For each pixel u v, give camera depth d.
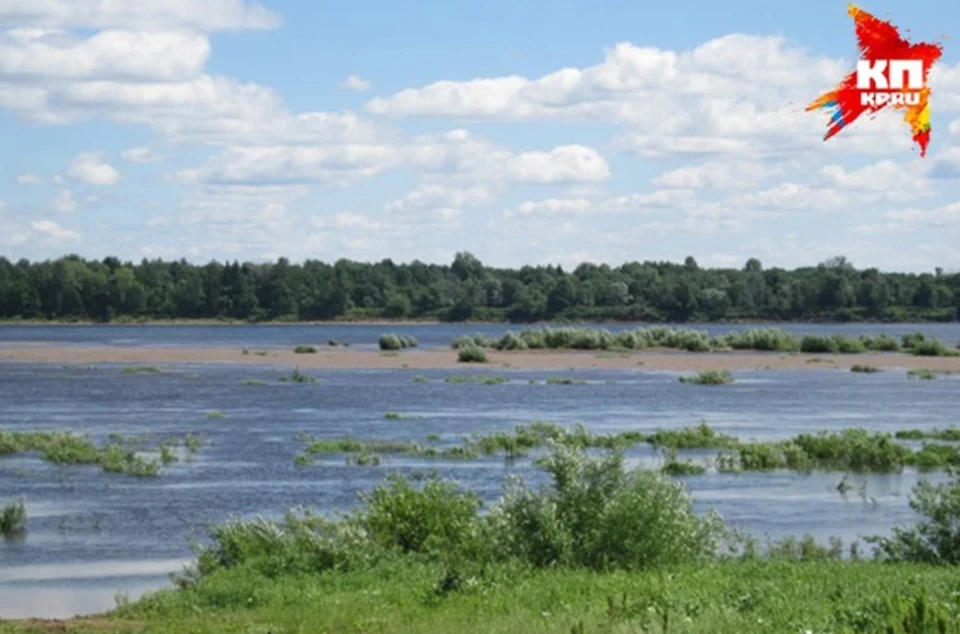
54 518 31.22
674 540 20.95
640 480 21.72
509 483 24.16
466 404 65.06
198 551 23.84
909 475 39.81
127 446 45.78
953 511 22.41
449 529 22.83
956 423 56.28
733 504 33.56
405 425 54.28
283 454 43.88
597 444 46.88
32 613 21.16
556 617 14.75
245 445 46.53
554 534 20.67
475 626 14.77
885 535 28.72
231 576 20.55
